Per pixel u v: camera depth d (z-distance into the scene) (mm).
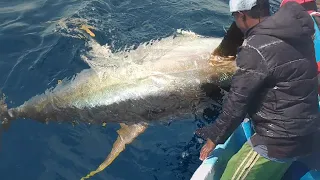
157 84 2273
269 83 1472
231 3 1486
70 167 2104
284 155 1593
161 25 2963
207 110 2369
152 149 2209
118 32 2859
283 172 1752
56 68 2594
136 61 2371
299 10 1433
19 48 2742
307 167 1917
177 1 3213
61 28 2881
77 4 3121
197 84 2271
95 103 2295
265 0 1461
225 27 2994
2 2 3189
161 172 2094
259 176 1684
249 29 1498
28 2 3182
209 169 1779
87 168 2102
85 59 2607
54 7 3107
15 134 2254
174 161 2150
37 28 2902
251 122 1843
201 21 3037
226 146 1899
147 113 2312
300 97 1486
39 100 2344
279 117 1523
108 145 2236
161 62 2320
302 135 1539
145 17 3021
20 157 2141
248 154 1656
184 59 2303
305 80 1463
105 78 2336
